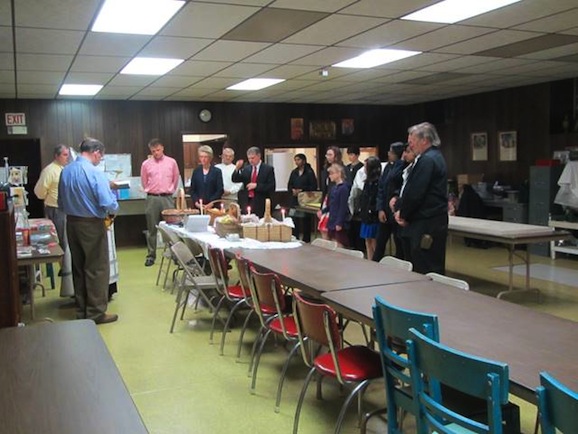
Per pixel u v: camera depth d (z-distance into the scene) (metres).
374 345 3.40
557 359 1.80
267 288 3.15
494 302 2.56
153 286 6.15
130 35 4.75
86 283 4.72
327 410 3.09
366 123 10.88
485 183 9.00
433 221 4.25
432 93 9.39
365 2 4.00
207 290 5.52
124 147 9.18
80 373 1.65
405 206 4.28
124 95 8.58
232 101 9.73
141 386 3.46
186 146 10.30
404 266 3.55
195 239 4.88
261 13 4.20
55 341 1.94
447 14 4.41
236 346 4.18
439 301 2.59
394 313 2.04
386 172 5.72
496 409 1.52
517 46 5.65
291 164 10.45
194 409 3.13
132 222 9.32
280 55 5.86
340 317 3.43
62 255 3.94
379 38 5.17
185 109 9.53
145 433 1.29
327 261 3.74
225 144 9.88
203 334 4.47
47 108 8.70
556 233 5.26
